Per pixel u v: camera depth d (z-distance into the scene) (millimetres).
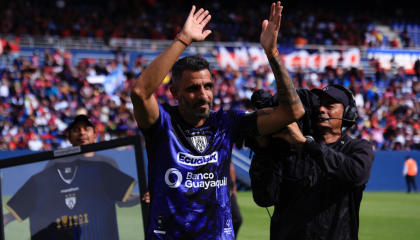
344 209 2936
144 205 3162
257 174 2967
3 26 22516
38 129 15289
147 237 2455
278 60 2461
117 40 21750
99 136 14633
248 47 21891
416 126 19922
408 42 28531
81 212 3221
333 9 33500
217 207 2477
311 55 22312
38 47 20031
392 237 7754
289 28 27266
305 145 2826
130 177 3211
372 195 15320
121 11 26922
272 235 3139
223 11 28125
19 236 3174
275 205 3150
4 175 3176
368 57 23547
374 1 34000
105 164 3236
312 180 2982
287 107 2525
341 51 22625
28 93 16594
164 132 2484
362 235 7953
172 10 28688
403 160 17156
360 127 18812
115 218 3191
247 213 10398
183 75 2441
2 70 17297
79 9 27016
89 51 20719
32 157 3189
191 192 2447
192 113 2451
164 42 22500
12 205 3180
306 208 2959
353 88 21172
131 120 16359
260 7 31656
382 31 30656
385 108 20844
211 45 21797
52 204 3213
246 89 20516
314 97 3102
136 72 19656
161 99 18078
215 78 20453
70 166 3238
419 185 17062
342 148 3070
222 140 2566
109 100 17188
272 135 2947
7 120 14922
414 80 23312
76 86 17969
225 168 2553
